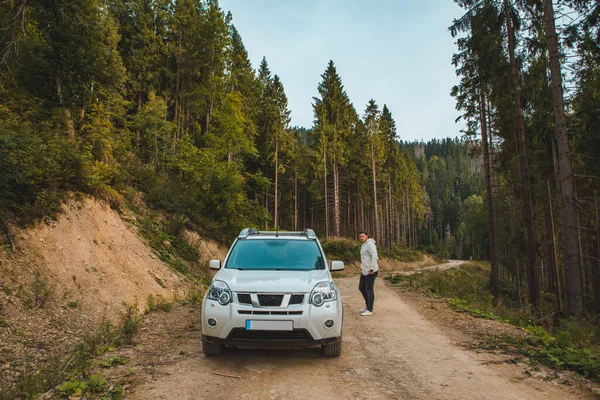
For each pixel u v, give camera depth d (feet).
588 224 68.85
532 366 16.07
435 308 32.32
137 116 81.71
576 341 22.02
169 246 43.47
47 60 43.06
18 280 20.95
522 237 71.67
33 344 17.30
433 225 412.77
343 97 150.82
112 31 58.34
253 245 20.52
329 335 15.56
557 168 57.52
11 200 24.45
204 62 103.76
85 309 22.75
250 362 16.21
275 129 131.54
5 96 34.50
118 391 12.37
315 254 20.08
